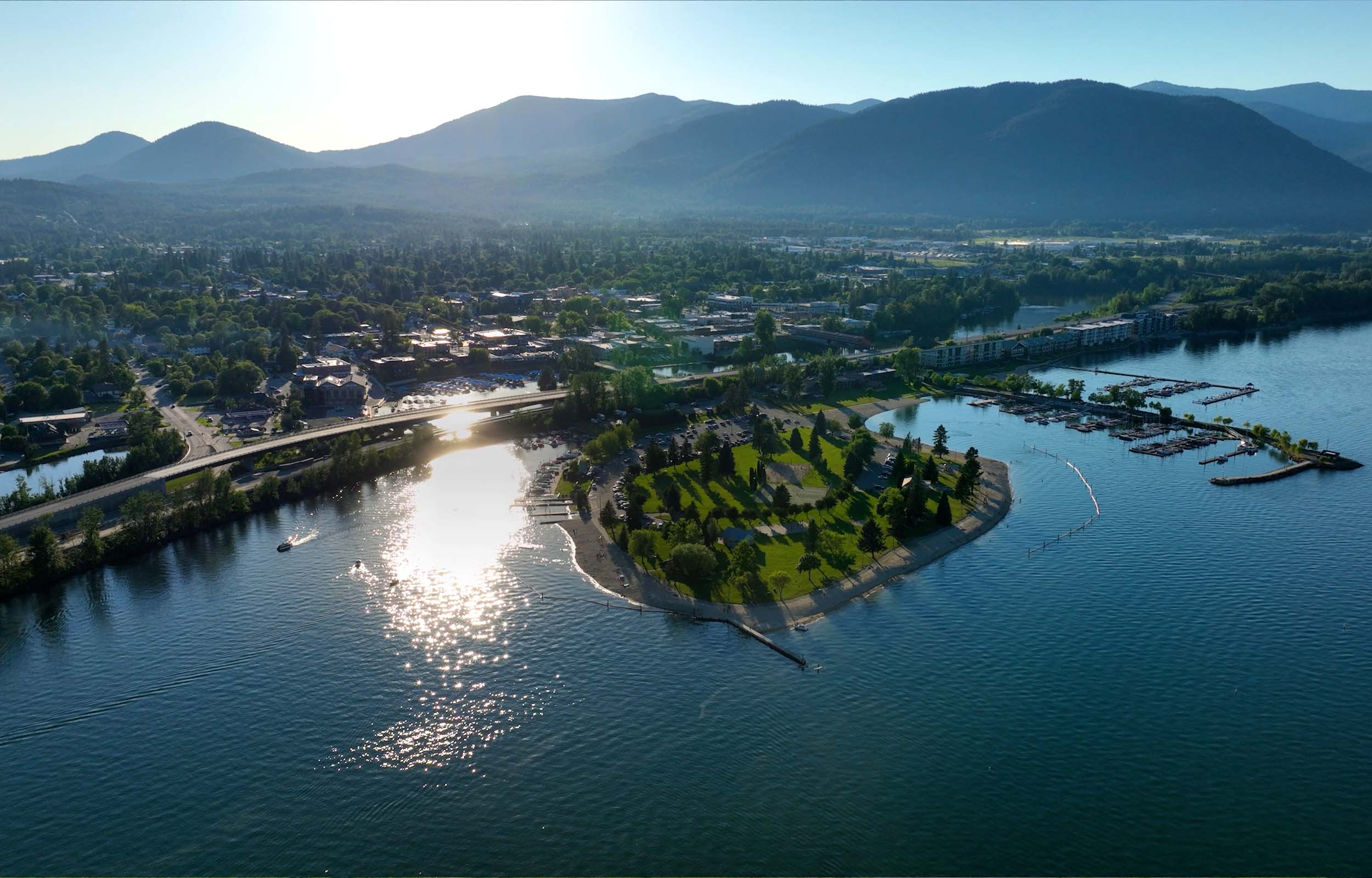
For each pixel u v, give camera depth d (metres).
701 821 152.50
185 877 142.75
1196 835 149.50
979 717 180.00
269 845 148.75
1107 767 165.62
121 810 157.12
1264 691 189.00
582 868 143.12
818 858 144.62
